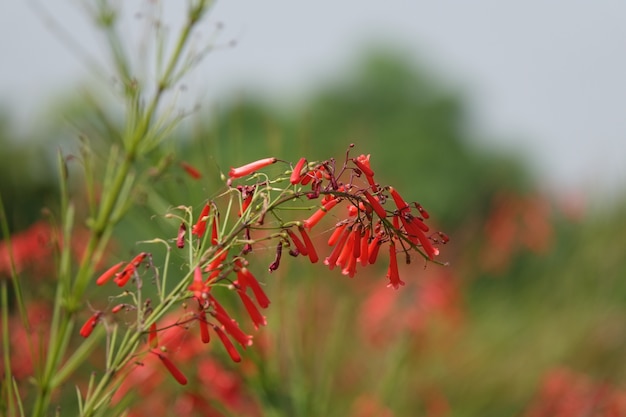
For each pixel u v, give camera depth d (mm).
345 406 8000
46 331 7141
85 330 3977
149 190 5641
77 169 7285
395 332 8961
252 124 28078
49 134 12477
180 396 6086
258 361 6000
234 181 4281
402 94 39094
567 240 12414
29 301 7320
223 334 3656
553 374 9258
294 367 6281
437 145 36656
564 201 12883
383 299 9117
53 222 5031
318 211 3676
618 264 11172
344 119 36625
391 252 3711
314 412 6289
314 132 34844
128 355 3961
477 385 9367
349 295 9352
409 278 9445
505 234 13156
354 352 8844
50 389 4730
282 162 3750
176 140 5938
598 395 8859
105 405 4098
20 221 10414
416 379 9258
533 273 12297
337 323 6652
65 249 5047
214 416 6148
